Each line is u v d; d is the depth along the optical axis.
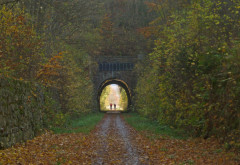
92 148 10.80
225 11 14.17
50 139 12.52
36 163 7.37
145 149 10.29
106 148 10.95
